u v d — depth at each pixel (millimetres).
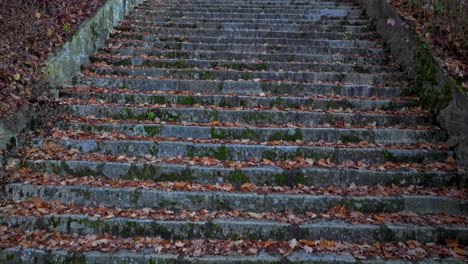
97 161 4312
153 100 5496
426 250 3443
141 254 3336
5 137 4453
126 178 4258
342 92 5773
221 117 5172
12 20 5836
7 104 4555
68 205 3916
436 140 4828
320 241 3543
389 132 4824
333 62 6723
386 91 5719
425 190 4090
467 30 5598
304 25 8047
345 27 8008
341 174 4219
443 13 6031
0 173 4117
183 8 9359
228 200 3947
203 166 4301
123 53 6941
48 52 5590
